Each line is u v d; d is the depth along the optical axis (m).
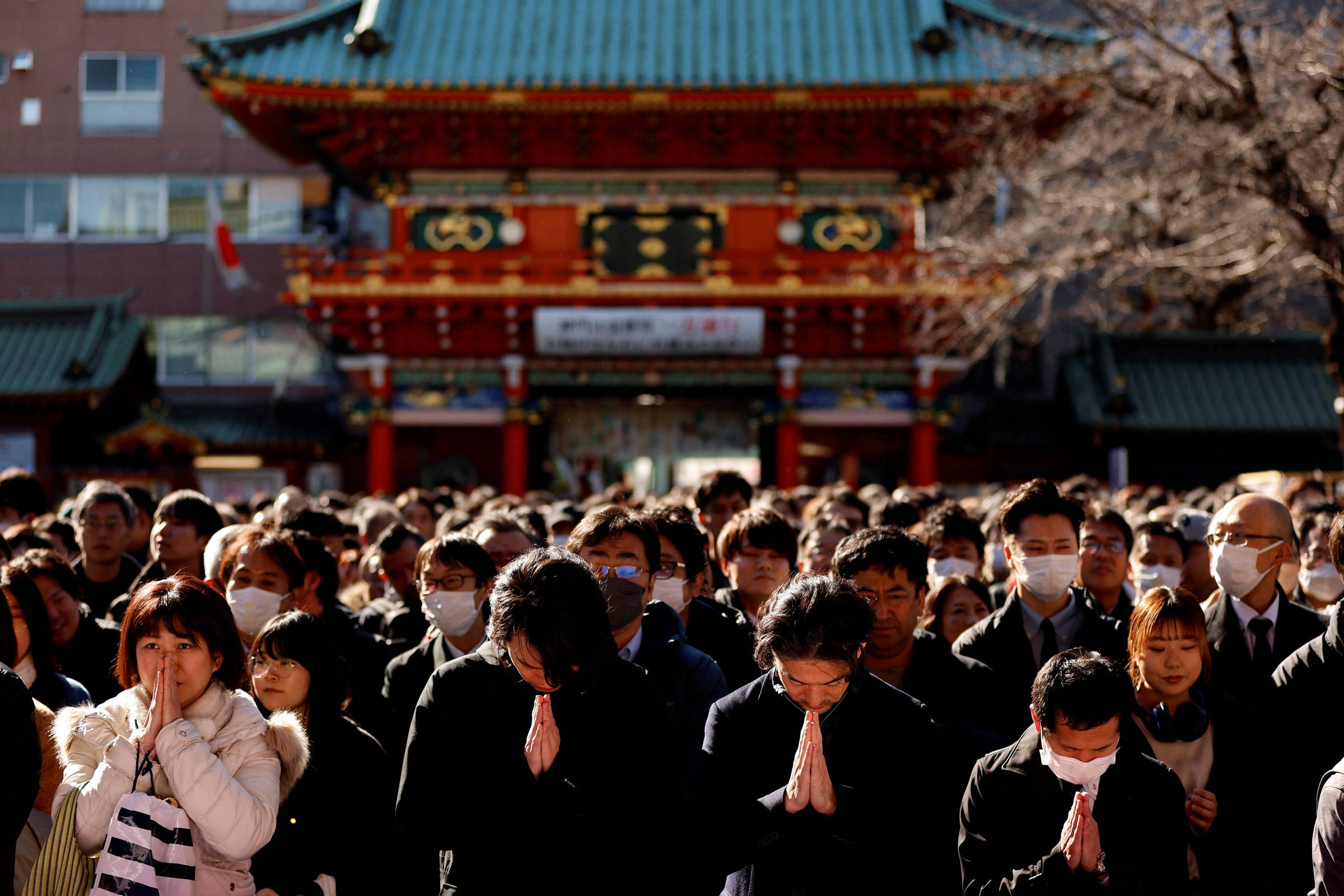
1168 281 31.72
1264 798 5.58
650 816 4.50
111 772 4.44
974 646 6.88
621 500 13.46
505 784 4.39
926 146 28.70
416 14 29.75
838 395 29.91
